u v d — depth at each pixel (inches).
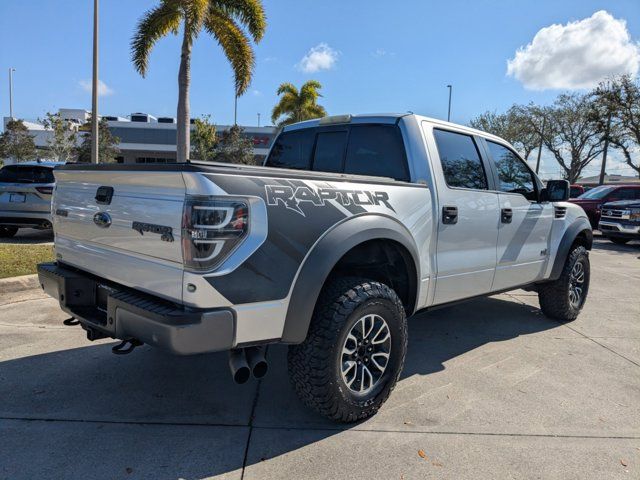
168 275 102.8
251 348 110.9
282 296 107.5
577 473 108.0
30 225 368.2
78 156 1325.0
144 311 100.7
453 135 164.7
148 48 564.7
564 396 146.7
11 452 110.0
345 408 120.3
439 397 143.9
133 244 111.8
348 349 122.2
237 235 100.6
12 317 206.8
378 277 142.7
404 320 131.6
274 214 106.0
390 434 122.0
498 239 175.3
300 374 116.6
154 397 138.8
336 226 116.9
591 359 178.7
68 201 136.7
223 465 107.3
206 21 558.9
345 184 122.0
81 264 132.4
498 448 117.0
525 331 211.9
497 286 180.5
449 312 240.5
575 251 223.0
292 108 1343.5
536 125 1348.4
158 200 104.9
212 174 98.9
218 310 100.2
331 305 116.3
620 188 685.9
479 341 196.9
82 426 122.0
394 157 153.0
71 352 170.4
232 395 141.5
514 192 187.2
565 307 221.6
